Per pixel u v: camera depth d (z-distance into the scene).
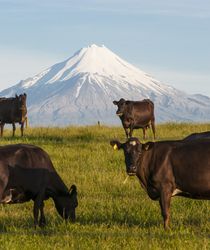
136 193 21.17
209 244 14.26
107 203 19.09
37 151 17.03
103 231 15.73
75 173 23.98
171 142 16.61
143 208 18.23
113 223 16.84
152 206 18.56
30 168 16.73
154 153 16.52
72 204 17.44
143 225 16.61
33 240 14.76
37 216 16.86
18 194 16.69
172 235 15.13
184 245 14.10
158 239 14.66
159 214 17.77
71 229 16.05
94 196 20.67
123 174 23.91
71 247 14.17
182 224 16.28
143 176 16.64
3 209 18.88
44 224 16.95
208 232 15.74
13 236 15.15
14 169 16.52
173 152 16.38
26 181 16.67
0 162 16.39
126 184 22.30
